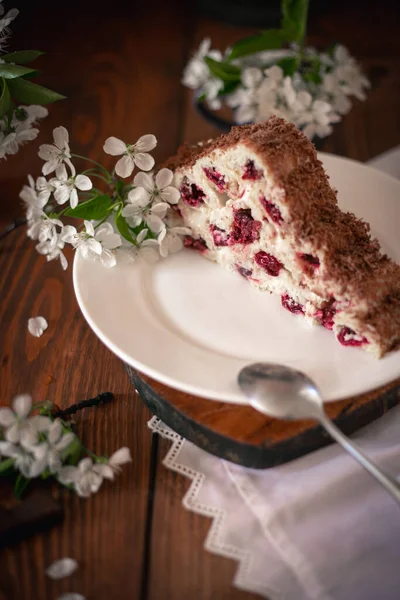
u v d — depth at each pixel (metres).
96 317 0.56
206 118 0.79
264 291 0.61
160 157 0.74
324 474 0.53
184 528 0.51
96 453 0.54
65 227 0.61
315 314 0.58
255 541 0.50
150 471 0.53
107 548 0.50
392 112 0.82
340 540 0.50
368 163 0.74
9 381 0.58
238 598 0.48
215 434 0.52
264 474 0.53
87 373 0.59
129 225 0.61
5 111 0.60
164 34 0.89
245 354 0.56
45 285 0.64
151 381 0.55
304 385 0.52
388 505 0.52
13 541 0.50
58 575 0.49
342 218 0.58
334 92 0.75
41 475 0.52
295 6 0.73
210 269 0.62
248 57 0.78
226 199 0.61
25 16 0.90
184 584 0.49
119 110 0.79
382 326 0.55
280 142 0.58
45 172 0.60
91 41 0.88
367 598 0.48
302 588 0.49
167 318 0.58
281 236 0.58
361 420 0.55
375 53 0.87
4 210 0.70
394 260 0.62
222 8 0.90
